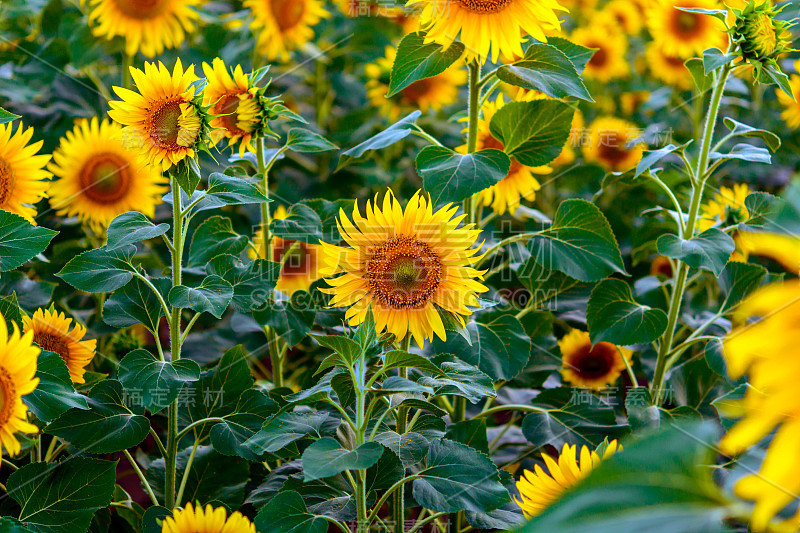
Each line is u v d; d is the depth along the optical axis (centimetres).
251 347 299
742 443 122
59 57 318
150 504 298
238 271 260
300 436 245
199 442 262
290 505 241
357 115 335
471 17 253
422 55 256
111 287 250
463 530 268
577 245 265
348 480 253
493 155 253
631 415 264
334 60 340
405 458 251
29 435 260
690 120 344
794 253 127
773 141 265
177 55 321
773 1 279
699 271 291
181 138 243
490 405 288
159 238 310
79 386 262
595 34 360
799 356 118
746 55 254
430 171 252
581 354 296
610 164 334
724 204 295
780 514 155
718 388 276
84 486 250
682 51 332
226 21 325
